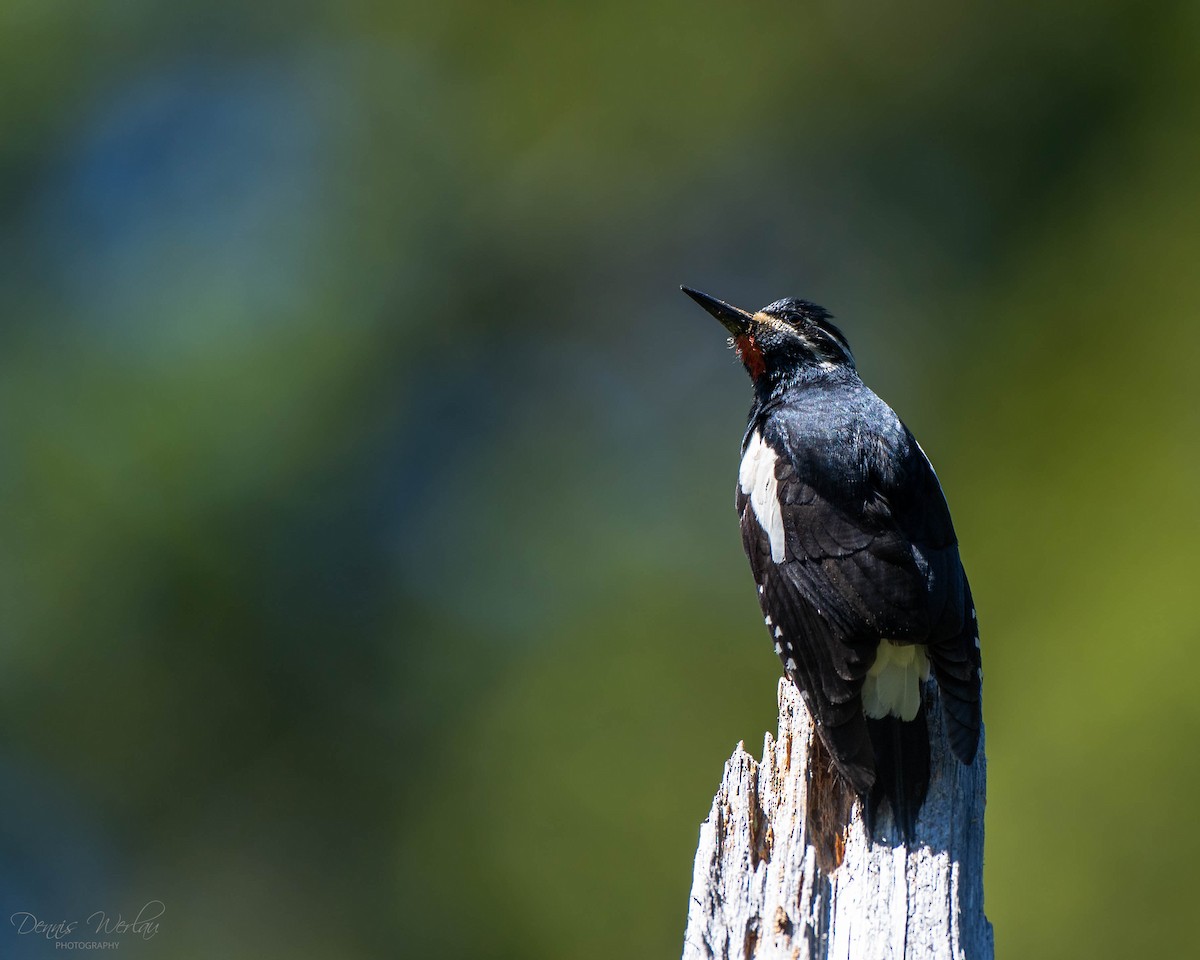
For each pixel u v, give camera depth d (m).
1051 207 19.08
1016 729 13.72
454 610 17.72
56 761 16.55
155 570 16.80
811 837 6.00
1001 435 16.92
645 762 16.09
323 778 16.77
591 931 15.15
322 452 18.23
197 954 16.19
